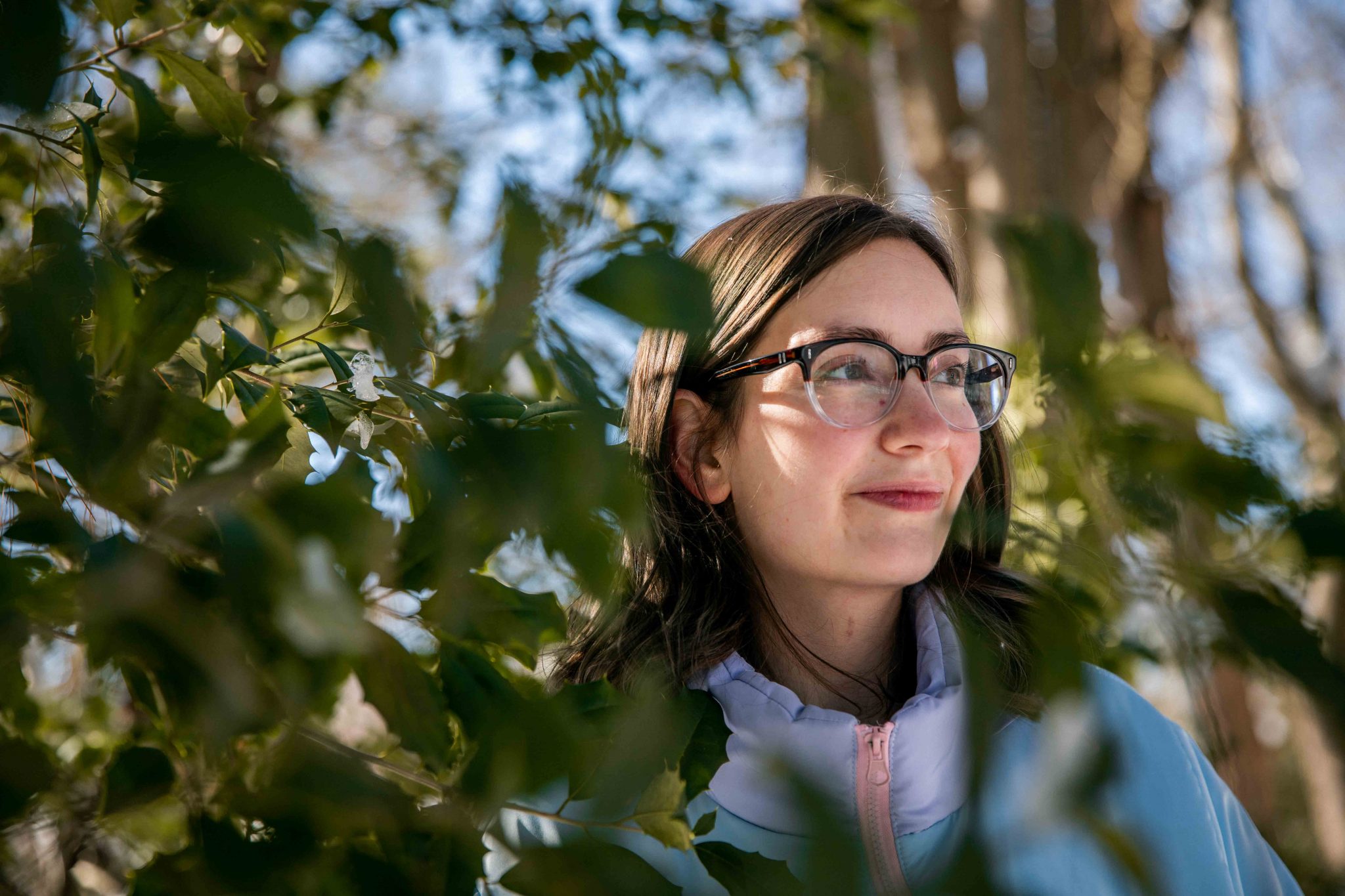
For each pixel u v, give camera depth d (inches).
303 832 17.8
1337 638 11.5
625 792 15.7
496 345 10.3
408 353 12.5
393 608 18.4
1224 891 38.5
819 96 103.4
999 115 183.5
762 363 42.1
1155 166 192.5
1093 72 197.6
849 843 8.8
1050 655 10.2
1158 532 12.2
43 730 40.8
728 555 46.0
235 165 12.0
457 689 18.4
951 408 40.3
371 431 22.5
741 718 40.9
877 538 40.3
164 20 36.9
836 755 39.8
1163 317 178.1
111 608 14.1
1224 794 44.9
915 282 41.9
